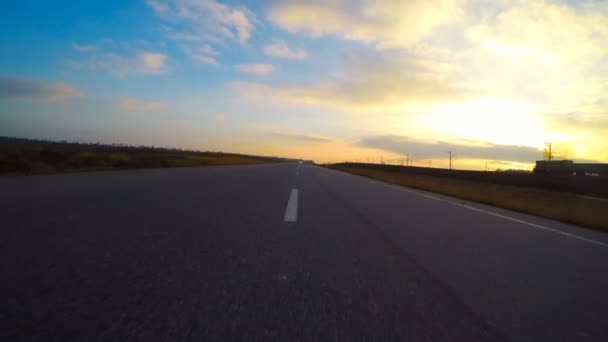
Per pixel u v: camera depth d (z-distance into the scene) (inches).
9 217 194.1
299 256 142.3
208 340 72.6
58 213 211.3
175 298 93.5
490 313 95.7
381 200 389.7
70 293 93.1
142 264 120.7
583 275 137.6
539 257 165.0
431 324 86.5
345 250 156.8
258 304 92.7
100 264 118.4
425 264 141.5
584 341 82.0
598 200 766.5
